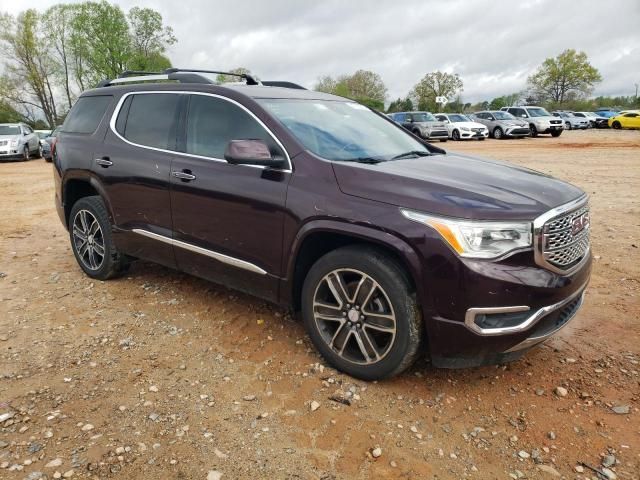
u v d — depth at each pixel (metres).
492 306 2.71
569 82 70.06
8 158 20.83
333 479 2.41
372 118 4.43
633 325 3.90
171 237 4.07
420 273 2.79
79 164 4.74
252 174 3.49
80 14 48.12
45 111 51.84
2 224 7.68
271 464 2.50
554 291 2.82
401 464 2.51
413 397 3.04
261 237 3.45
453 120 29.23
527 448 2.64
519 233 2.76
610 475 2.45
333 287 3.19
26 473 2.39
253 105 3.66
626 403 2.99
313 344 3.45
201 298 4.46
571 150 19.20
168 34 52.19
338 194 3.09
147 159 4.17
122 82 4.82
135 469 2.45
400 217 2.84
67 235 6.92
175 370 3.32
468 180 3.13
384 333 3.19
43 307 4.29
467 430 2.77
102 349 3.58
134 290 4.66
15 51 49.06
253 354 3.52
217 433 2.71
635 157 15.89
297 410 2.91
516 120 28.25
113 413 2.86
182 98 4.11
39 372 3.27
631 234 6.25
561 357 3.48
